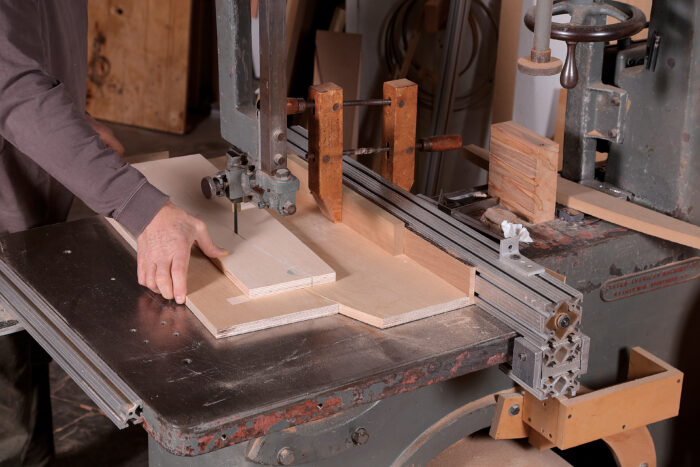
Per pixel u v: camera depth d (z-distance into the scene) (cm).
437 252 163
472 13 303
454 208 197
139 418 131
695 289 198
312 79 378
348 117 347
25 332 205
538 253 175
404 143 196
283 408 129
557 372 148
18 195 195
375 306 154
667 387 174
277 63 143
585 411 164
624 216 184
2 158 190
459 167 325
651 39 184
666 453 221
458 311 157
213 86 503
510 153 192
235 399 130
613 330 192
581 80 196
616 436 183
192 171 203
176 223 159
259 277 159
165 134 481
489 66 307
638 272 187
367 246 178
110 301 157
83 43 203
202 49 495
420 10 321
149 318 152
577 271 179
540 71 157
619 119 194
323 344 145
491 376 169
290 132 218
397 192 188
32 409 218
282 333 148
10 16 159
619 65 193
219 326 146
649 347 199
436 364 142
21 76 158
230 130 157
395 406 156
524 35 291
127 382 134
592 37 170
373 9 334
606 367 196
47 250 174
